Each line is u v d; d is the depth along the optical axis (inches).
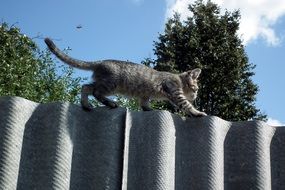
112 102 99.3
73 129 55.6
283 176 58.2
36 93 174.7
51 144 54.1
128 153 55.8
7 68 158.4
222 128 59.2
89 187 54.5
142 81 105.8
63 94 184.9
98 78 101.8
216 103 358.9
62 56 100.6
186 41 371.9
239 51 372.8
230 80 362.0
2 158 52.2
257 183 56.9
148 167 55.1
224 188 57.6
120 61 104.9
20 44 170.4
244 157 58.1
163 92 109.8
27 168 53.6
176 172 56.8
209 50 364.5
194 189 56.4
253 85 369.1
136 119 57.3
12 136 53.1
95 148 55.9
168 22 382.6
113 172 54.8
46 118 55.2
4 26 165.3
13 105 54.0
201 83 355.6
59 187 52.8
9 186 51.8
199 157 57.3
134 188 54.7
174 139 57.4
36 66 181.5
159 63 356.8
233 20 386.9
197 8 386.6
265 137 58.9
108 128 56.3
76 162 55.1
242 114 358.6
